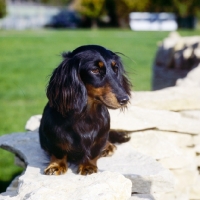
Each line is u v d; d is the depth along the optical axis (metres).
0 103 11.12
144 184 3.78
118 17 49.19
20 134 4.94
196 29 46.50
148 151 4.62
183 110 5.11
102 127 3.81
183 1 47.81
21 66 17.69
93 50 3.77
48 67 17.50
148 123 4.71
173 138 4.83
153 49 24.14
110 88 3.64
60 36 31.95
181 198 4.52
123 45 26.11
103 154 4.31
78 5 48.16
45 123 3.81
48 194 3.09
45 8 56.78
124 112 4.59
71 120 3.70
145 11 49.31
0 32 36.56
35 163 4.10
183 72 8.37
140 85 13.45
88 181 3.33
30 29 45.03
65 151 3.83
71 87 3.67
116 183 3.28
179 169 4.58
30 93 12.41
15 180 4.35
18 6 55.28
